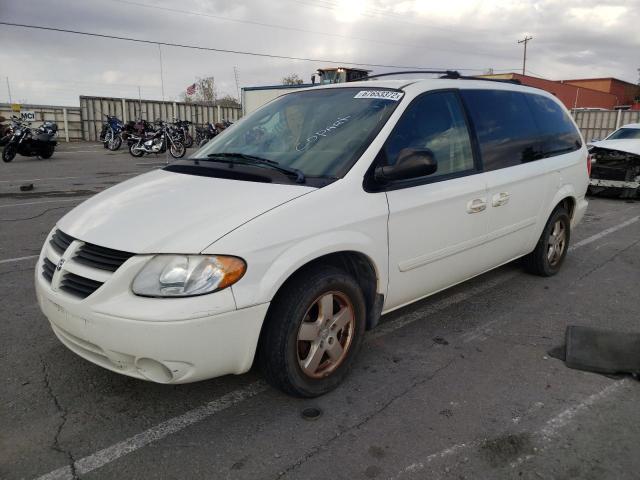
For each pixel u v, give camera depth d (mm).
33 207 8414
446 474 2430
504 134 4246
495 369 3398
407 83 3697
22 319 4035
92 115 26109
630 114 24266
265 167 3254
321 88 4039
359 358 3533
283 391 2949
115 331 2482
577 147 5289
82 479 2387
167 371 2551
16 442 2627
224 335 2541
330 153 3242
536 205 4578
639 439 2680
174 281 2463
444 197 3531
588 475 2422
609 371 3332
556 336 3893
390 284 3322
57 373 3270
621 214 8828
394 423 2812
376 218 3100
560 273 5348
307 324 2889
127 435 2695
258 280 2594
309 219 2795
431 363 3473
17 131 15953
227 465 2482
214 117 29078
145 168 14703
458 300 4570
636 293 4801
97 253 2645
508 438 2689
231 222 2625
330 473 2434
